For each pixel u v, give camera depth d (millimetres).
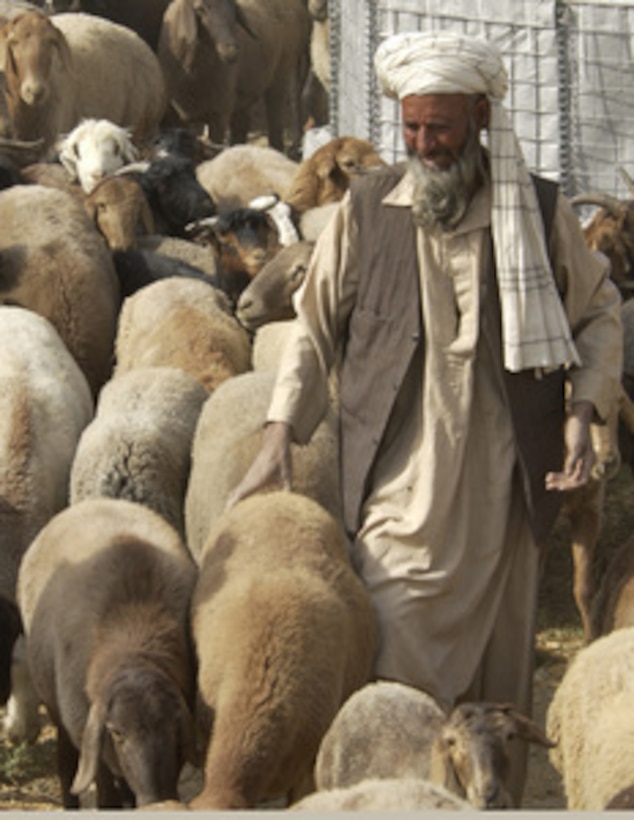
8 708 13672
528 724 9242
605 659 10297
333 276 10641
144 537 12055
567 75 23672
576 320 10719
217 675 10438
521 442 10516
